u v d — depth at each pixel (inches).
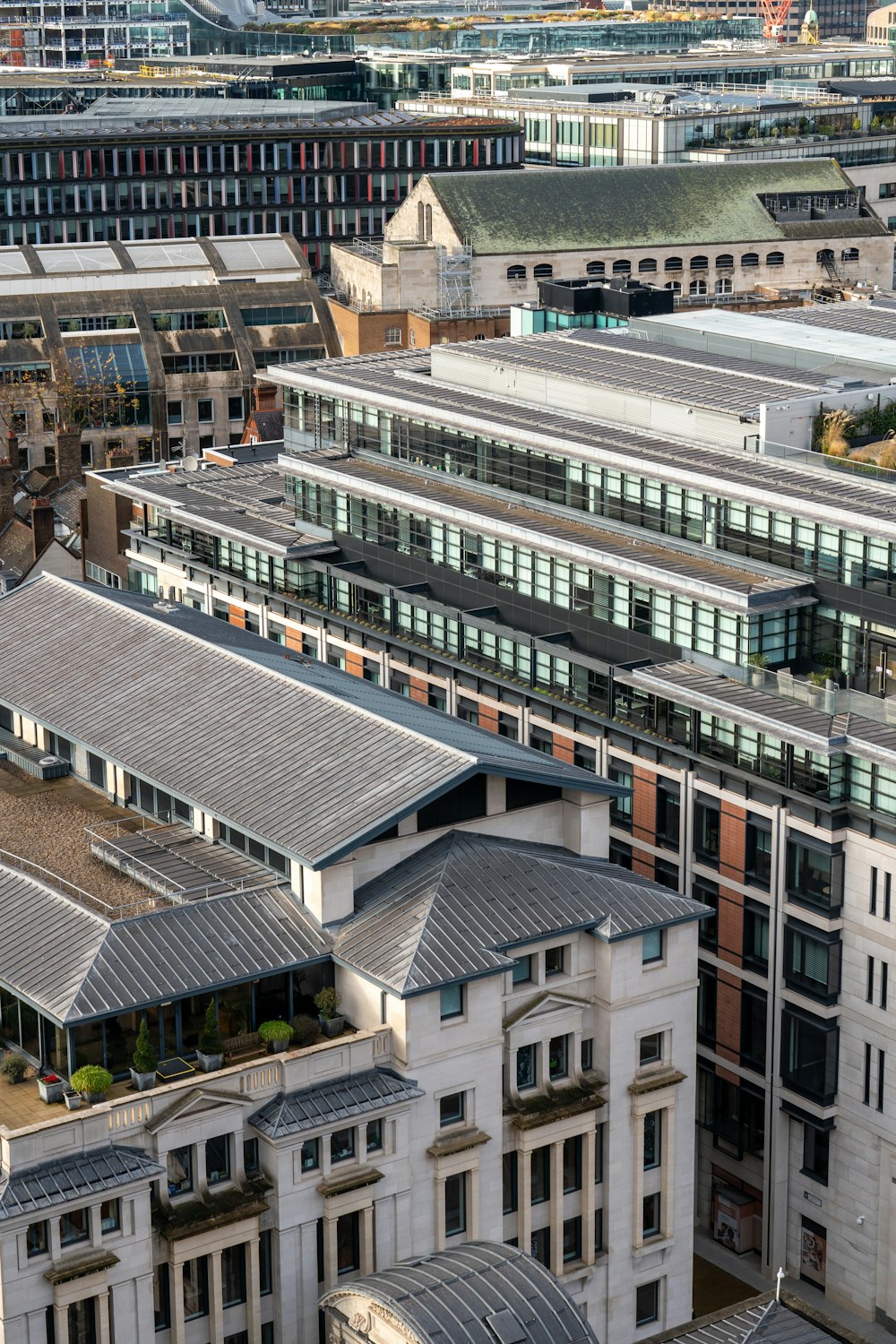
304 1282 3516.2
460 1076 3639.3
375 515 5679.1
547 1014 3774.6
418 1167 3627.0
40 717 4468.5
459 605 5428.2
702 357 5900.6
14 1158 3221.0
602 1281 3924.7
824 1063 4313.5
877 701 4306.1
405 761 3924.7
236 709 4261.8
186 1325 3442.4
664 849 4702.3
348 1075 3550.7
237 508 6318.9
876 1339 4296.3
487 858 3875.5
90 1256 3270.2
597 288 7524.6
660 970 3858.3
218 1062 3533.5
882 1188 4284.0
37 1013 3550.7
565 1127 3786.9
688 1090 3949.3
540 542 5068.9
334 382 6136.8
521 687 5128.0
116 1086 3545.8
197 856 3966.5
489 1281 3277.6
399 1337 3230.8
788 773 4301.2
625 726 4778.5
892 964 4148.6
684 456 5078.7
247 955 3629.4
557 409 5689.0
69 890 3831.2
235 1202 3425.2
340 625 5738.2
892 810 4119.1
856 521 4485.7
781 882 4345.5
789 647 4685.0
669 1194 3959.2
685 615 4726.9
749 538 4808.1
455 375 6112.2
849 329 6156.5
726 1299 4426.7
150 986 3516.2
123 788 4308.6
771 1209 4505.4
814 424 5137.8
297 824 3811.5
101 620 4768.7
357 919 3740.2
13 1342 3235.7
